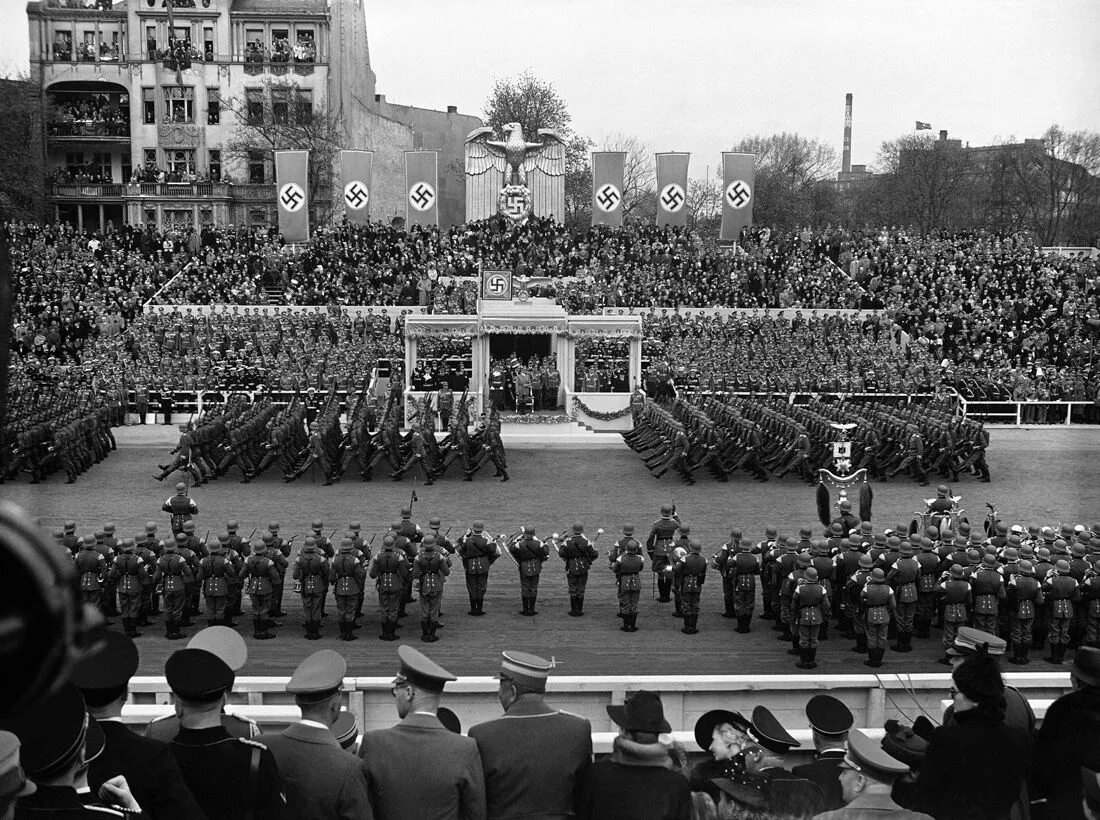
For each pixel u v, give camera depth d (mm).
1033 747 9195
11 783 4879
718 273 76438
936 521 28672
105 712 7449
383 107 124312
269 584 23609
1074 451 54344
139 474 45562
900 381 62250
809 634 21734
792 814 7844
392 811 7848
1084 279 78375
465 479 45031
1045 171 98188
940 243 84188
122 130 98938
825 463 44750
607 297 73062
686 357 64625
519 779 8219
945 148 121438
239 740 7590
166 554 23656
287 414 47156
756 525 36250
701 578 23984
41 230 81188
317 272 74125
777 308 74312
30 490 41719
